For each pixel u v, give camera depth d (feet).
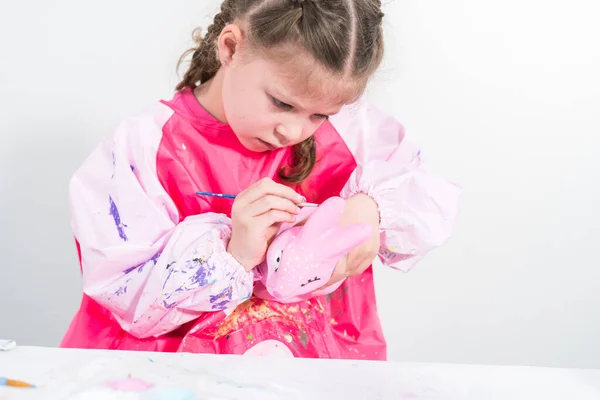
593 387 2.58
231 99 3.85
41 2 5.72
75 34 5.78
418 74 6.12
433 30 6.09
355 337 4.60
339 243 3.59
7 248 5.95
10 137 5.81
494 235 6.37
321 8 3.54
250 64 3.70
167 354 2.72
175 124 4.27
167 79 5.88
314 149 4.46
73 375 2.49
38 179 5.88
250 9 3.80
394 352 6.41
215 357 2.71
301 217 3.94
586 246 6.43
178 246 3.83
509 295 6.44
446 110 6.20
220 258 3.78
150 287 3.82
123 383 2.45
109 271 3.98
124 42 5.82
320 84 3.60
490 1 6.11
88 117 5.86
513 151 6.30
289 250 3.62
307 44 3.53
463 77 6.17
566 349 6.52
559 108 6.28
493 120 6.25
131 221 4.03
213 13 5.23
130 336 4.10
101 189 4.10
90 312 4.17
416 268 6.33
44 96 5.81
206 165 4.30
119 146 4.13
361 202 4.12
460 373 2.66
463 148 6.25
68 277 6.03
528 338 6.50
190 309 3.92
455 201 4.40
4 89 5.77
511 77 6.22
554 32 6.19
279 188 3.75
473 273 6.39
